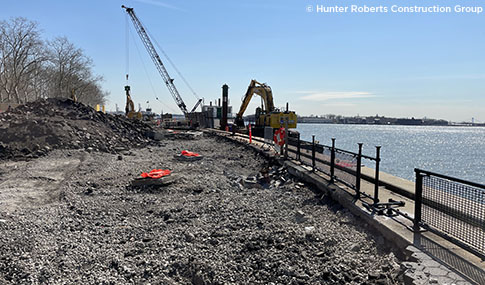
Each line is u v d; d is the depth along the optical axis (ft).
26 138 57.41
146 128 100.58
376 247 19.07
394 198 25.77
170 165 50.31
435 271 14.34
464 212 16.42
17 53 209.36
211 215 26.84
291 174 41.27
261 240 20.62
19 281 16.35
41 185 35.58
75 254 19.21
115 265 17.94
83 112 82.53
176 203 30.81
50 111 77.41
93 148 60.44
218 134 107.65
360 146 25.82
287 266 16.85
